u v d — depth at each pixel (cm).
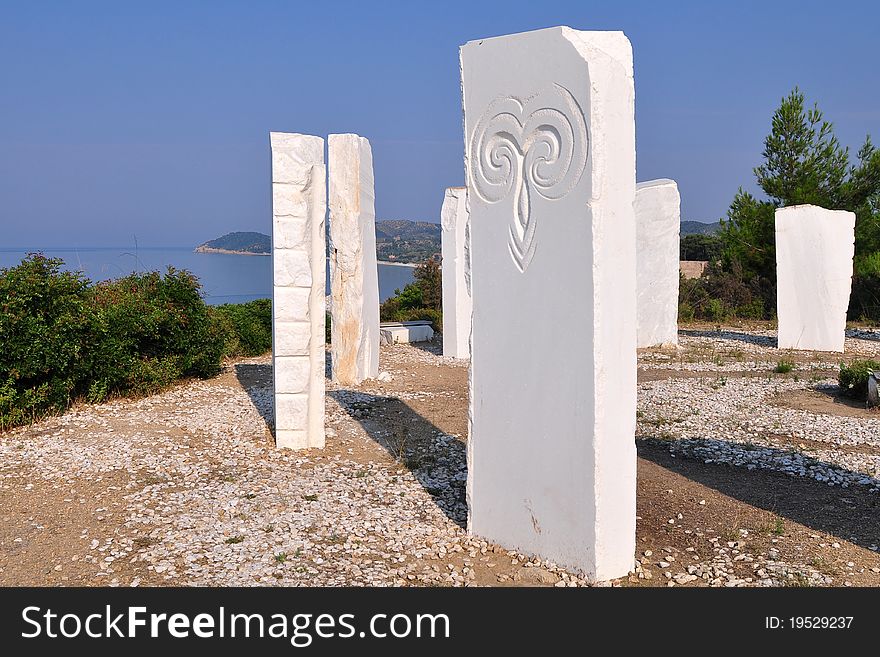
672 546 474
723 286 2080
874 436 740
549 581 417
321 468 638
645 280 1380
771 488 589
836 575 430
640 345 1394
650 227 1372
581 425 407
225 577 426
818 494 574
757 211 1989
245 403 890
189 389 982
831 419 812
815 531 498
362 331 1050
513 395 447
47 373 799
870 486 593
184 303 1020
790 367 1141
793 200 1902
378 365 1177
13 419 744
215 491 571
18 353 747
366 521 514
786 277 1371
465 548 472
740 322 1923
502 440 458
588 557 414
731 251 2078
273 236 685
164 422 784
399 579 427
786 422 802
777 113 1959
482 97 448
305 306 689
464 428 789
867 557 455
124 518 514
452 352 1323
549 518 433
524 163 426
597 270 389
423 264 2180
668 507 546
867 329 1775
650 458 674
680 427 782
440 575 431
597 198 386
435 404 913
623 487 418
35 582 421
